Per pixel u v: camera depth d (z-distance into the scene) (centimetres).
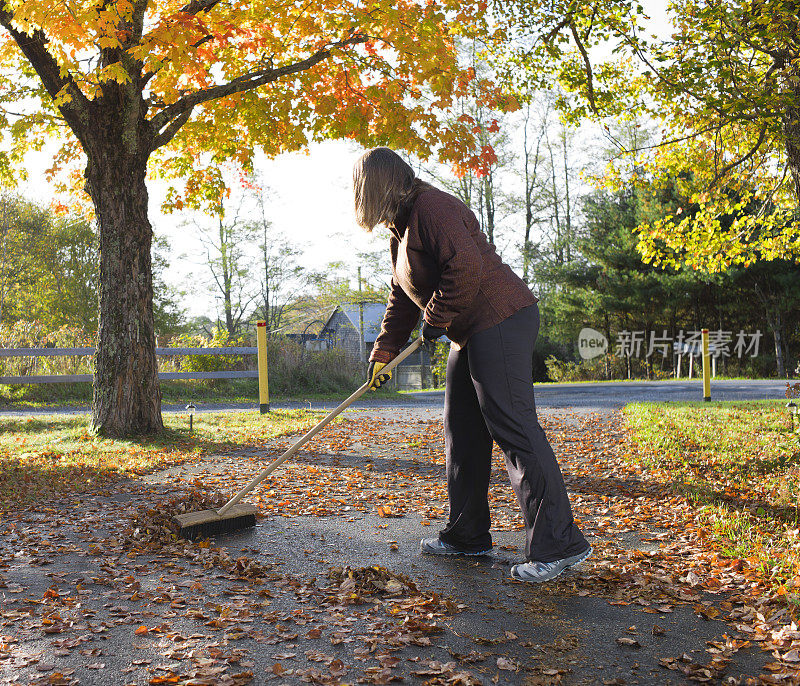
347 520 413
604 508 439
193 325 3631
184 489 510
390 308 350
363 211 306
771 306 2908
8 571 306
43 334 1577
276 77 841
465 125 937
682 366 3047
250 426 918
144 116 783
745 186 1158
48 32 612
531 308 312
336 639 229
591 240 3147
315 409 1203
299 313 3625
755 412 948
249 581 293
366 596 275
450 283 293
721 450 642
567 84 1077
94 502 465
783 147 912
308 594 277
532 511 298
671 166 1138
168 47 665
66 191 1078
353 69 879
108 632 238
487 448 334
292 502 464
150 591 278
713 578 287
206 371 1488
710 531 368
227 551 342
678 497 458
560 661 216
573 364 3312
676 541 354
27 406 1216
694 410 1004
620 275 3103
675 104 1013
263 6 822
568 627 243
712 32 816
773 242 1127
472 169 945
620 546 348
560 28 1031
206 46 809
